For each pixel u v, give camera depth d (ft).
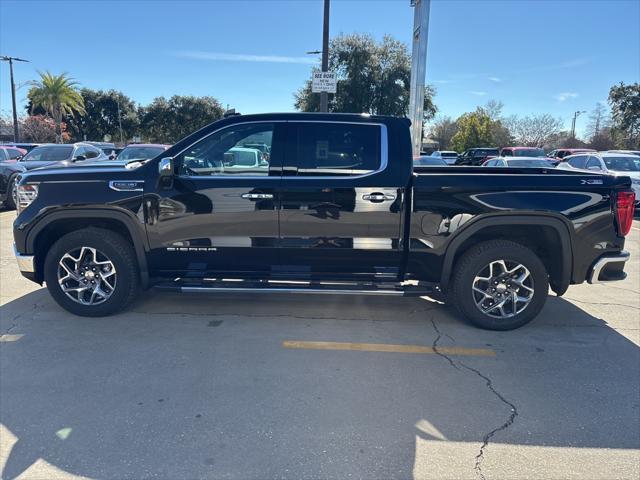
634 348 14.33
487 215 14.61
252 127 15.02
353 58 105.70
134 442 9.49
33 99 147.54
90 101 191.11
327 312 16.96
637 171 45.75
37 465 8.83
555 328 15.87
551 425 10.32
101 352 13.42
